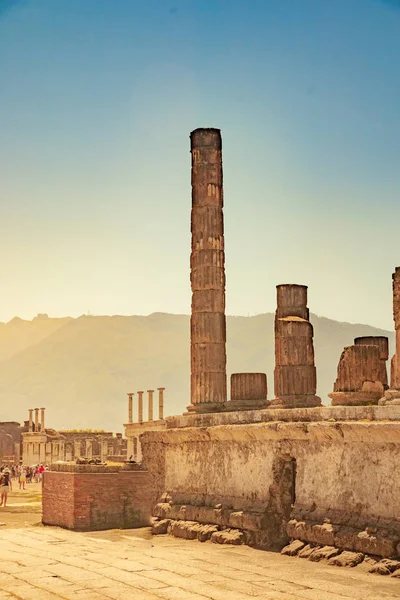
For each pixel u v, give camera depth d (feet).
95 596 53.47
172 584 56.95
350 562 63.72
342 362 84.38
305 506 73.15
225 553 71.77
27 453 301.02
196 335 103.19
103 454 261.44
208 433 85.76
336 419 70.59
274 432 76.07
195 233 104.73
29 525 96.17
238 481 82.07
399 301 72.90
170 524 88.28
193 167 105.91
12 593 54.75
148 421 225.76
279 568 63.62
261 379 102.89
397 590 54.65
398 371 72.54
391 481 64.34
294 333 99.71
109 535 85.92
